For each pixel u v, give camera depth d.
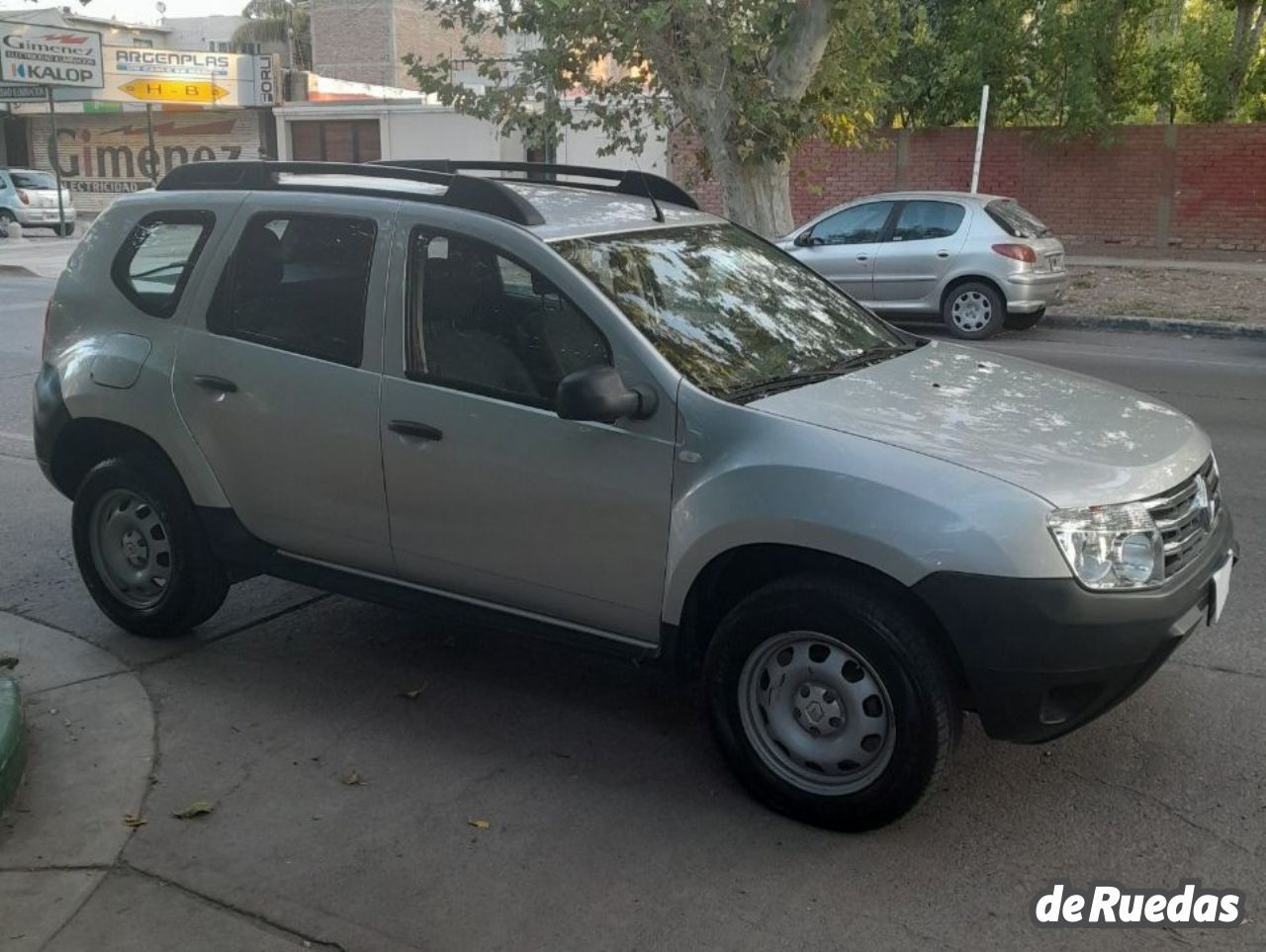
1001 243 14.37
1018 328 15.65
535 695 4.95
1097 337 14.96
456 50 46.00
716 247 5.02
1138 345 14.27
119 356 5.21
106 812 4.05
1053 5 22.25
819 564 3.90
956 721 3.77
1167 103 23.92
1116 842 3.86
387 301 4.60
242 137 40.31
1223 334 14.86
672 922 3.47
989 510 3.59
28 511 7.41
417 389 4.50
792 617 3.85
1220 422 9.77
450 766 4.37
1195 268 20.56
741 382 4.23
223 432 4.98
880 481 3.70
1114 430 4.11
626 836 3.92
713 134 16.11
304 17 51.28
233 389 4.93
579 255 4.40
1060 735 3.79
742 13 15.25
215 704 4.85
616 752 4.47
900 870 3.72
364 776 4.30
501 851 3.83
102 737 4.56
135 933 3.43
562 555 4.29
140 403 5.14
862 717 3.83
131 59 37.50
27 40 34.34
